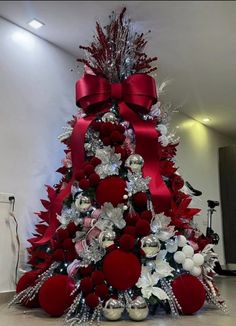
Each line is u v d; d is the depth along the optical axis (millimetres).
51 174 2264
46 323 1400
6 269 1912
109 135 1658
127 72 1883
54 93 2363
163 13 2000
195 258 1584
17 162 2078
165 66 2646
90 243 1504
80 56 2531
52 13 2029
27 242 2043
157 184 1637
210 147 4203
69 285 1475
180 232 1650
